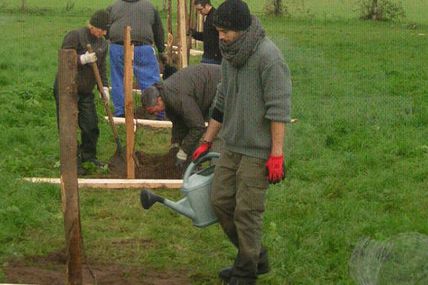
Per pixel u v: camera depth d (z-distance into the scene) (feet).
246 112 38.17
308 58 139.74
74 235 35.86
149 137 76.64
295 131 76.43
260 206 38.93
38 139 71.97
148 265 44.88
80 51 61.11
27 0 254.68
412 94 104.94
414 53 153.07
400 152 70.79
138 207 54.70
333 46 161.07
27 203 52.85
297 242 47.98
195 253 46.96
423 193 59.16
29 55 138.21
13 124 77.82
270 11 228.02
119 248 47.29
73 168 35.45
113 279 42.24
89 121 63.00
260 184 38.63
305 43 164.76
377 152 70.08
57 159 66.13
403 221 51.47
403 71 127.13
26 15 217.15
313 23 212.64
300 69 125.49
